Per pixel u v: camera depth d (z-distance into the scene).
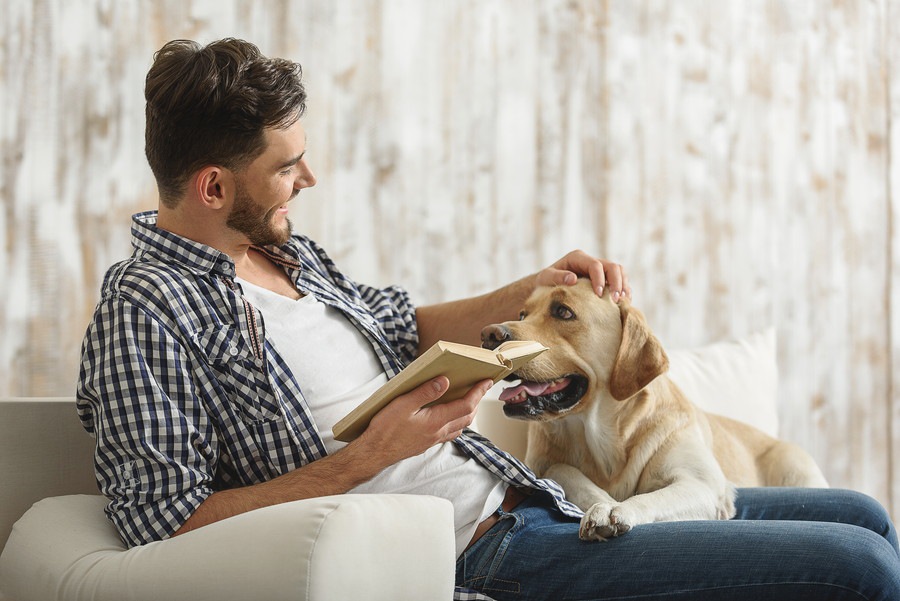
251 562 1.01
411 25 2.38
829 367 2.95
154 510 1.17
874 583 1.14
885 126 3.06
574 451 1.82
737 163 2.83
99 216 2.04
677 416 1.77
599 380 1.73
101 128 2.05
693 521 1.31
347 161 2.30
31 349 1.97
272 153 1.34
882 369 3.04
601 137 2.62
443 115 2.42
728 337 2.79
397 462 1.34
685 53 2.76
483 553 1.34
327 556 0.99
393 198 2.35
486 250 2.46
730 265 2.80
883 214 3.05
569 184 2.57
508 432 2.04
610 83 2.64
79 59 2.03
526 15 2.53
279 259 1.55
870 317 3.03
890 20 3.07
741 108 2.84
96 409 1.26
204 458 1.25
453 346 1.15
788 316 2.89
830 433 2.94
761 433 2.24
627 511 1.34
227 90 1.29
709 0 2.80
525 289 1.81
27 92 1.98
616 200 2.64
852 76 3.02
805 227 2.93
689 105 2.76
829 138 2.97
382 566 1.04
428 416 1.23
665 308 2.70
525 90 2.52
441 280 2.40
